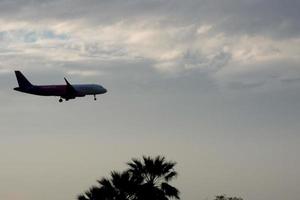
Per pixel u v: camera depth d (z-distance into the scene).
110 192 92.62
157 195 93.06
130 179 93.31
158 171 94.94
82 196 93.50
